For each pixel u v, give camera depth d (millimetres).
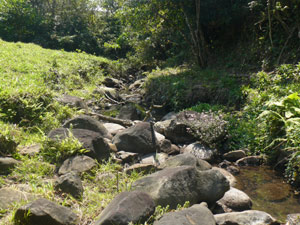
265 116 5727
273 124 5445
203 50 11562
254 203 3822
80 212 2945
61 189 3277
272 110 5762
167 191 3156
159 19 12047
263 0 10008
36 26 28531
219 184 3516
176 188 3215
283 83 7156
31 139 4855
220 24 11617
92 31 29438
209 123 5941
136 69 18688
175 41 14562
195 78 9961
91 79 12492
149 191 3221
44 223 2551
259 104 6676
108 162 4348
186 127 6164
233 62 10961
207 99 8508
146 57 16953
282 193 4102
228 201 3701
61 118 6176
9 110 5535
